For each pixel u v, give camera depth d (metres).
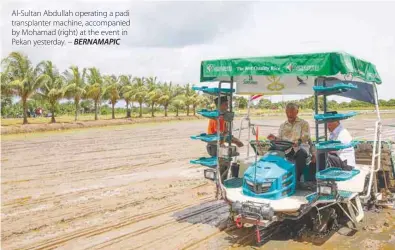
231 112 6.89
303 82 7.21
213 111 6.40
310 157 6.43
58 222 6.80
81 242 5.86
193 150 16.47
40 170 11.70
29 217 7.09
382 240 5.95
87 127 30.61
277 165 6.01
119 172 11.44
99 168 12.07
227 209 7.55
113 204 7.94
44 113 46.22
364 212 7.32
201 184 9.80
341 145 5.40
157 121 40.56
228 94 7.00
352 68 5.38
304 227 6.38
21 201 8.19
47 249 5.61
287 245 5.72
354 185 6.53
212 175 6.44
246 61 5.96
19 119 39.25
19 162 13.15
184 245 5.71
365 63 6.12
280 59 5.61
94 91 35.06
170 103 49.56
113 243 5.81
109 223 6.74
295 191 6.19
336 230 6.37
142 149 16.73
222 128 7.03
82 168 12.06
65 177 10.68
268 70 5.73
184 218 7.00
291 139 6.66
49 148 17.02
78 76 33.22
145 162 13.24
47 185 9.69
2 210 7.52
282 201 5.64
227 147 6.82
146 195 8.68
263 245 5.72
